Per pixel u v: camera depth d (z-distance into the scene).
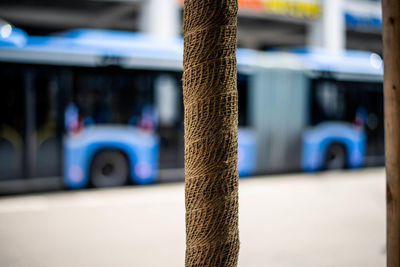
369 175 12.73
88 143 10.07
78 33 10.33
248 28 28.42
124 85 10.38
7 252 5.91
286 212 8.40
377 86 13.70
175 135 10.92
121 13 23.95
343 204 9.14
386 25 3.06
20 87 9.57
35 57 9.66
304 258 5.75
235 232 2.99
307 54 13.32
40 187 9.73
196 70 2.87
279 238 6.68
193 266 2.97
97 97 10.16
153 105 10.64
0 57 9.40
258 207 8.79
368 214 8.31
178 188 10.58
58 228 7.16
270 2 21.44
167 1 18.45
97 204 8.91
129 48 10.46
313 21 22.97
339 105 13.13
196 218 2.93
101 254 5.88
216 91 2.85
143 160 10.55
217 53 2.85
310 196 9.89
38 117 9.70
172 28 18.62
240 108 11.74
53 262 5.54
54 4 22.78
